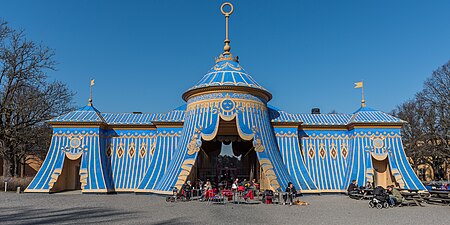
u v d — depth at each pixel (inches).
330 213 658.8
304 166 1090.1
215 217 596.1
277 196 908.6
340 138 1164.5
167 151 1125.7
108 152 1145.4
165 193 956.6
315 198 970.7
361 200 912.3
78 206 749.3
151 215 616.1
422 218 603.5
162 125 1151.6
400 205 790.5
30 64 1456.7
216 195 885.2
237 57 1162.6
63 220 555.2
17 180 1216.8
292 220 568.7
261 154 971.3
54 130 1112.8
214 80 1045.8
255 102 1039.6
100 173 1075.9
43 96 1539.1
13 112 1483.8
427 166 2586.1
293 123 1124.5
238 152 1251.2
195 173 1065.5
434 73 1701.5
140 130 1173.7
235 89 1017.5
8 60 1413.6
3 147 1440.7
